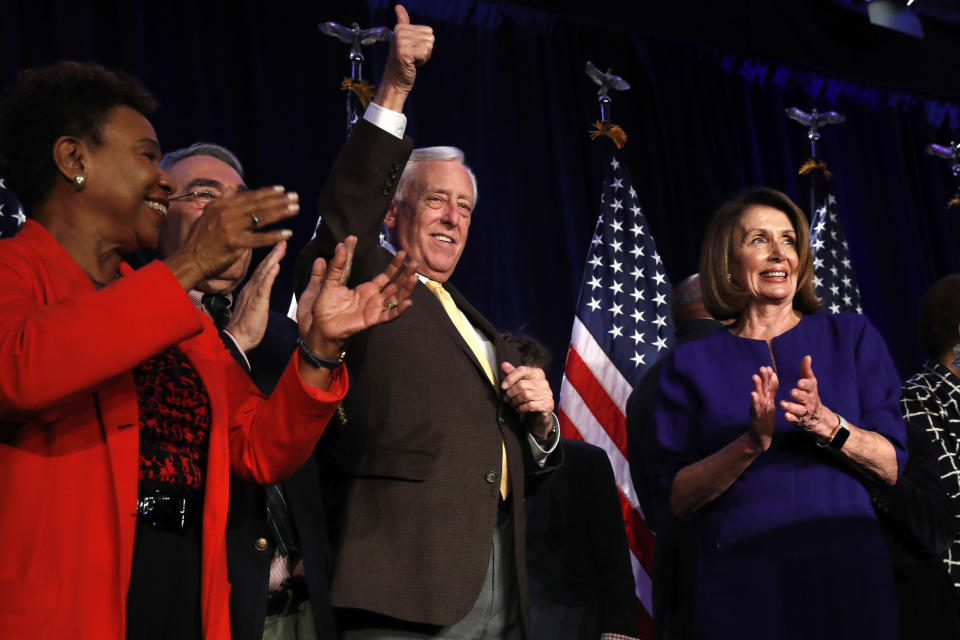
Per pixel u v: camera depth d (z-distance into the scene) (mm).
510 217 4008
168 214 2162
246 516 1588
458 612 1661
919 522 2225
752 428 1976
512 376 1845
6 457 1162
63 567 1132
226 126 3523
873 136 5117
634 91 4512
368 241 1799
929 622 2252
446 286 2100
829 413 2006
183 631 1248
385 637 1675
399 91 1824
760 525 2043
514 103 4191
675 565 2211
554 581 2350
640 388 2584
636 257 3975
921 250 4980
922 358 4816
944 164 5266
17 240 1270
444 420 1787
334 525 1771
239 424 1466
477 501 1758
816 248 4484
